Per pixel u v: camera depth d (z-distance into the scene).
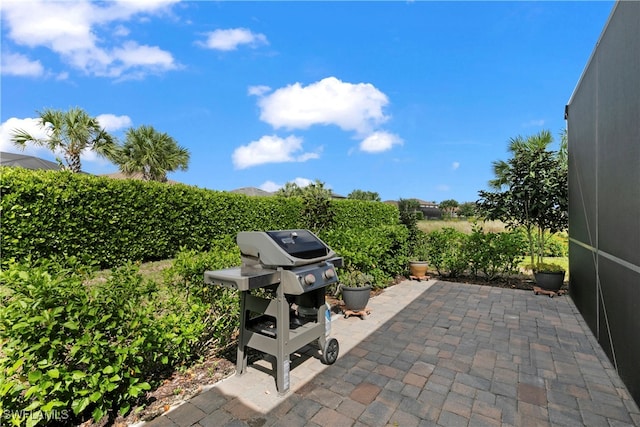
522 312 4.48
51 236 5.54
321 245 2.86
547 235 8.95
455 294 5.50
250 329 2.65
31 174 5.45
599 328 3.40
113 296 2.13
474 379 2.63
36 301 1.73
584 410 2.23
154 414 2.14
